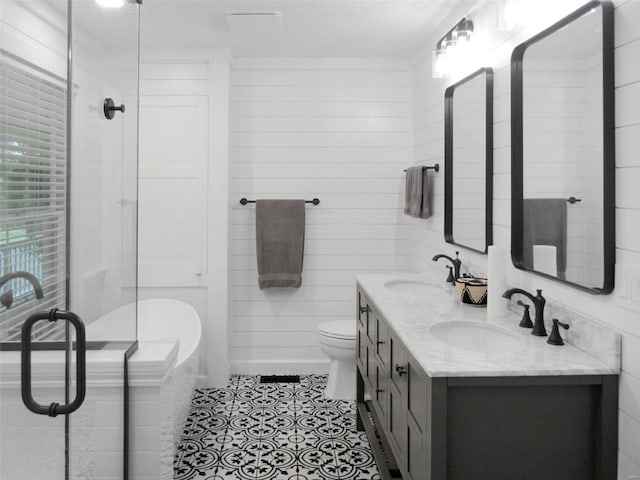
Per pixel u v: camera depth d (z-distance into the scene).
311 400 3.68
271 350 4.24
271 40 3.69
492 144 2.55
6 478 1.18
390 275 3.42
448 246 3.22
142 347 2.23
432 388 1.54
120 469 2.00
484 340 2.10
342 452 2.90
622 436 1.57
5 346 1.17
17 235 1.22
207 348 3.99
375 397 2.59
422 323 2.10
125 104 2.05
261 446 2.97
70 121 1.49
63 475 1.49
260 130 4.16
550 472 1.61
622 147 1.58
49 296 1.39
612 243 1.62
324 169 4.19
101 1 1.76
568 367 1.59
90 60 1.67
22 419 1.25
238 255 4.19
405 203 3.89
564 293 1.92
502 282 2.17
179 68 3.95
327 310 4.24
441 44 2.88
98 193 1.76
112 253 1.91
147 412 2.05
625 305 1.57
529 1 1.97
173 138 3.96
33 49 1.28
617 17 1.60
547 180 2.00
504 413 1.58
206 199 3.98
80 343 1.40
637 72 1.51
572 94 1.82
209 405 3.59
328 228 4.22
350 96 4.18
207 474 2.65
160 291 3.99
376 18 3.23
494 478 1.59
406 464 1.89
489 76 2.54
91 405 1.75
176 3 3.01
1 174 1.15
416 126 4.04
